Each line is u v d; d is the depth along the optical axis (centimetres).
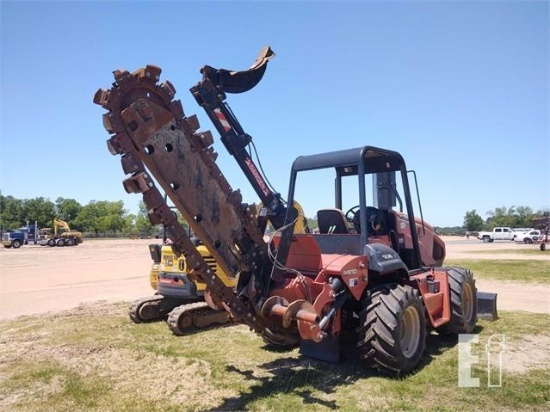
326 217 577
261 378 491
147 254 2930
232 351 601
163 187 397
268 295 467
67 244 4278
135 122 373
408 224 650
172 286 766
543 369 510
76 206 8944
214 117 459
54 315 871
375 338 481
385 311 484
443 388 455
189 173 410
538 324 727
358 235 537
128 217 8769
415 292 526
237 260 447
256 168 490
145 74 383
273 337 568
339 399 429
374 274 542
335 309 479
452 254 2516
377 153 581
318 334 427
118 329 744
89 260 2398
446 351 591
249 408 411
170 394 450
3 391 465
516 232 4697
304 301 439
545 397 430
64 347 625
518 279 1356
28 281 1464
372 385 464
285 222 500
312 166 587
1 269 1884
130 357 577
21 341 662
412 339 518
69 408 420
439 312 620
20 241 3978
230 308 438
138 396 445
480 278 1381
